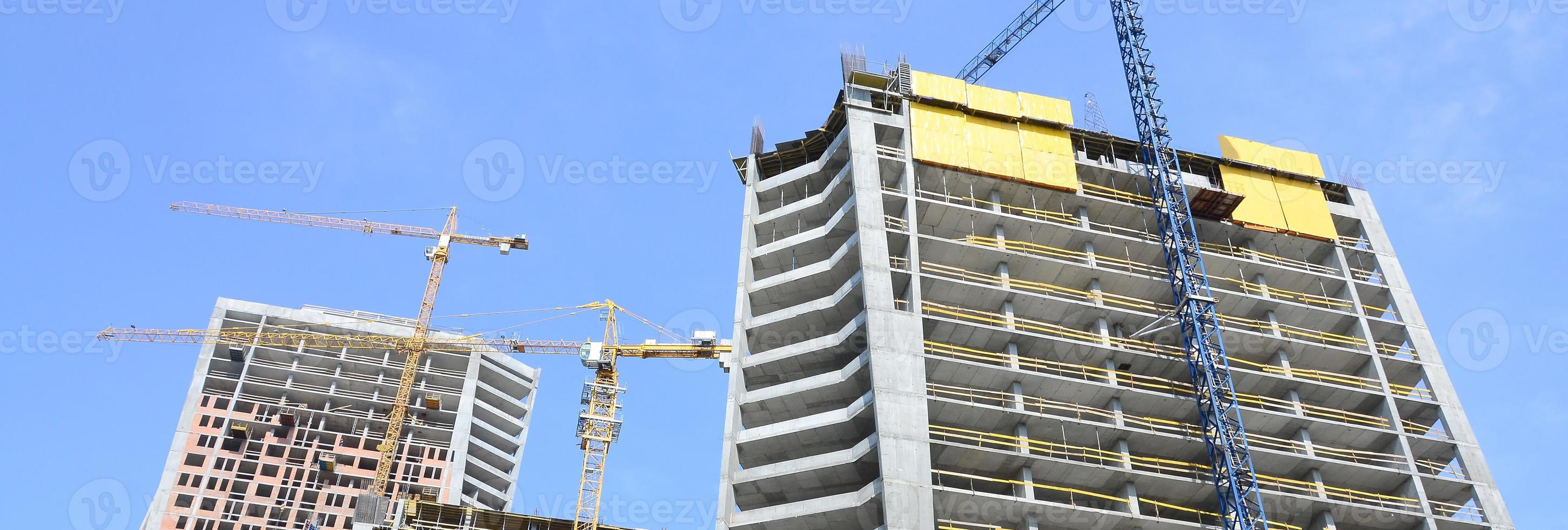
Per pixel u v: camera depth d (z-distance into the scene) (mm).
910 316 79500
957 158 92812
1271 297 95688
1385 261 100750
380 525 109500
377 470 135500
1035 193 93875
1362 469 82438
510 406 152125
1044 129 97500
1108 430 78125
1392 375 92500
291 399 143500
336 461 136875
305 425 140500
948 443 74062
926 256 86188
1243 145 105000
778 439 79000
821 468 75750
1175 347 88625
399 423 140250
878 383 75312
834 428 77875
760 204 98562
